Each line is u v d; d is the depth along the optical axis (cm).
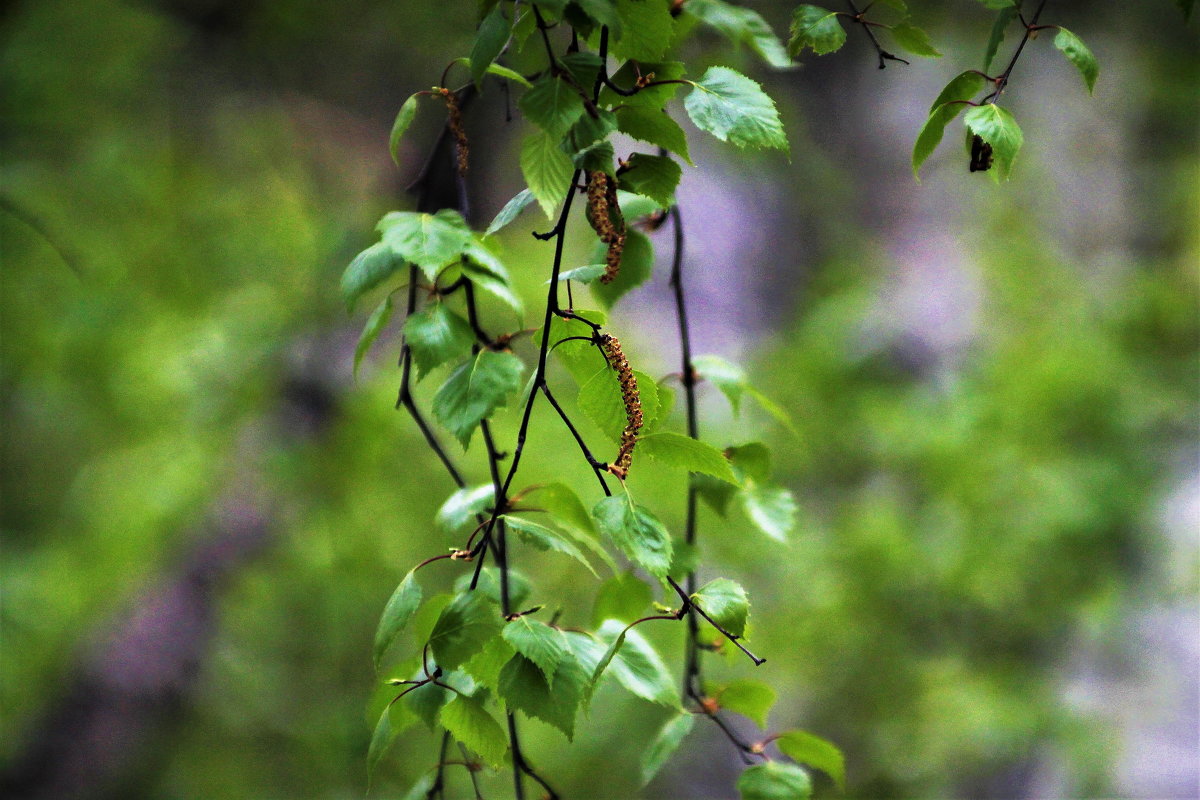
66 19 267
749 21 159
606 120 140
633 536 141
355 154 316
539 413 262
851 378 317
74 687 244
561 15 139
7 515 324
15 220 260
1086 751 269
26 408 290
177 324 279
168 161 297
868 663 277
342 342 263
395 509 267
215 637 257
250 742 265
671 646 271
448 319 146
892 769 276
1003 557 268
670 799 283
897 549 268
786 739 152
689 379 156
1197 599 299
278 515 257
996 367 303
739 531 270
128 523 274
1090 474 281
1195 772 274
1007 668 279
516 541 274
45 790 236
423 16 267
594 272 143
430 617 149
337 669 266
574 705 142
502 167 311
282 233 296
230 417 261
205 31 286
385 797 261
